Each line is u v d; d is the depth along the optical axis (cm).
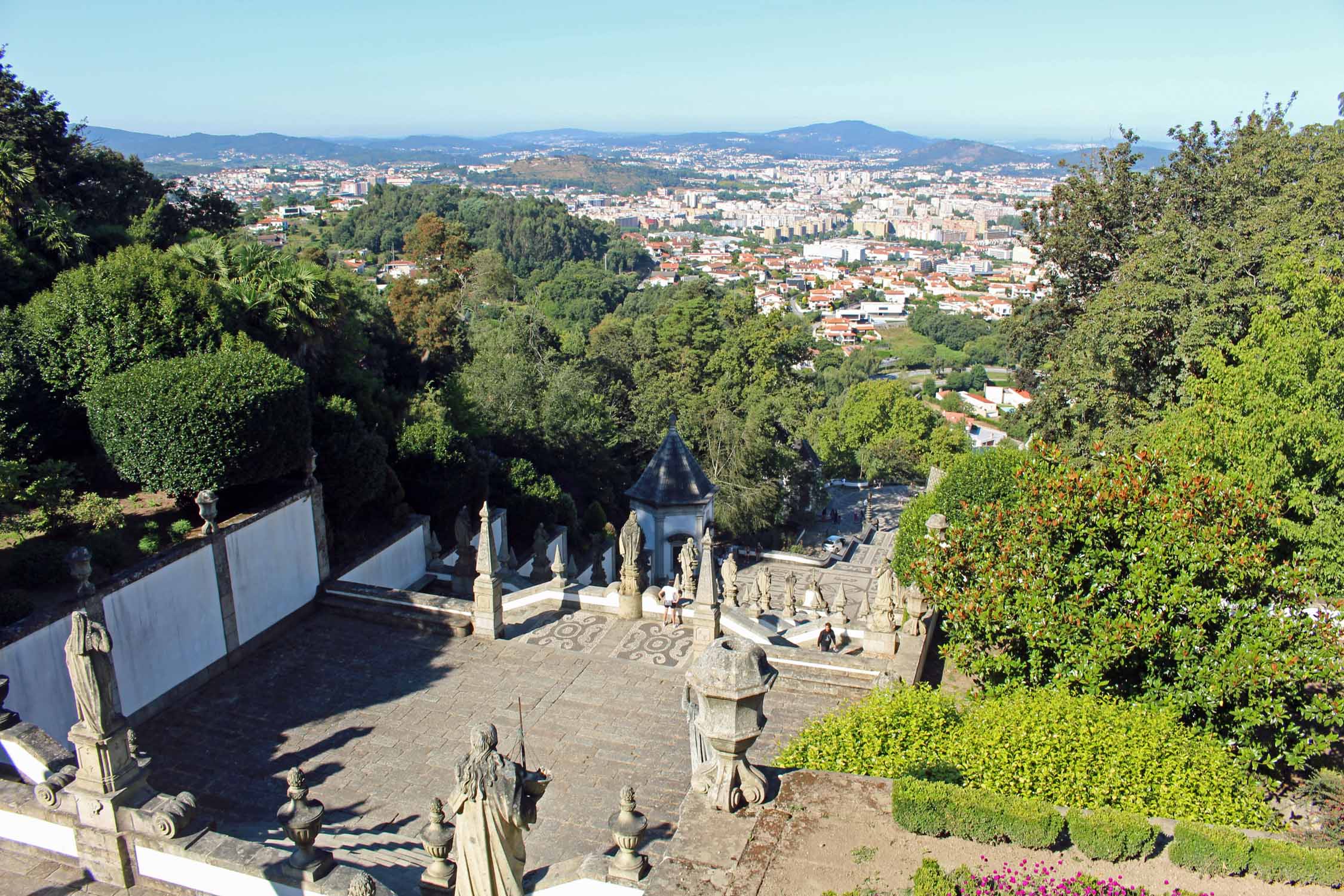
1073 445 3706
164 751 1959
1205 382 2858
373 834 1658
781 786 1095
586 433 4984
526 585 2973
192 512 2481
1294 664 1694
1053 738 1431
